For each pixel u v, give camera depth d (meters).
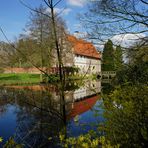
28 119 14.88
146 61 8.99
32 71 56.00
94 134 4.34
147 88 5.43
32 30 28.53
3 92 21.41
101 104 5.39
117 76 7.97
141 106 5.08
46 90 4.53
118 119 5.15
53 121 10.78
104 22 10.95
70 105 17.64
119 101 5.28
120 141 5.02
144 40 10.52
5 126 14.65
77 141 3.55
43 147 9.15
